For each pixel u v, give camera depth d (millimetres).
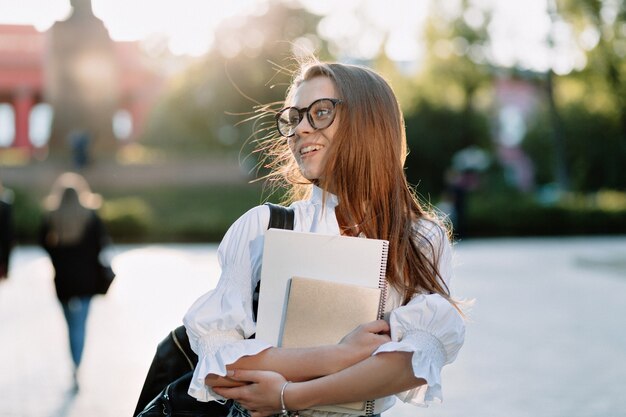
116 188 34156
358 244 2402
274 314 2398
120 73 46250
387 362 2273
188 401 2535
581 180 41875
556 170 41688
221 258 2506
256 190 35438
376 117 2521
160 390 2684
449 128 43688
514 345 9594
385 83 2598
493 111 47438
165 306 12805
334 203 2545
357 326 2354
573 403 6988
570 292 14523
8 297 14102
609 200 35469
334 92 2529
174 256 21969
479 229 29891
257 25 42250
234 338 2385
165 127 44781
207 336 2379
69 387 7711
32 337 10414
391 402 2547
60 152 34875
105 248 8383
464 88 45500
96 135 35500
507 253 22906
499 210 30016
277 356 2320
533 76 45188
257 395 2299
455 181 27156
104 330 10719
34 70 48625
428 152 43406
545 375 8031
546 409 6801
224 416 2525
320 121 2504
